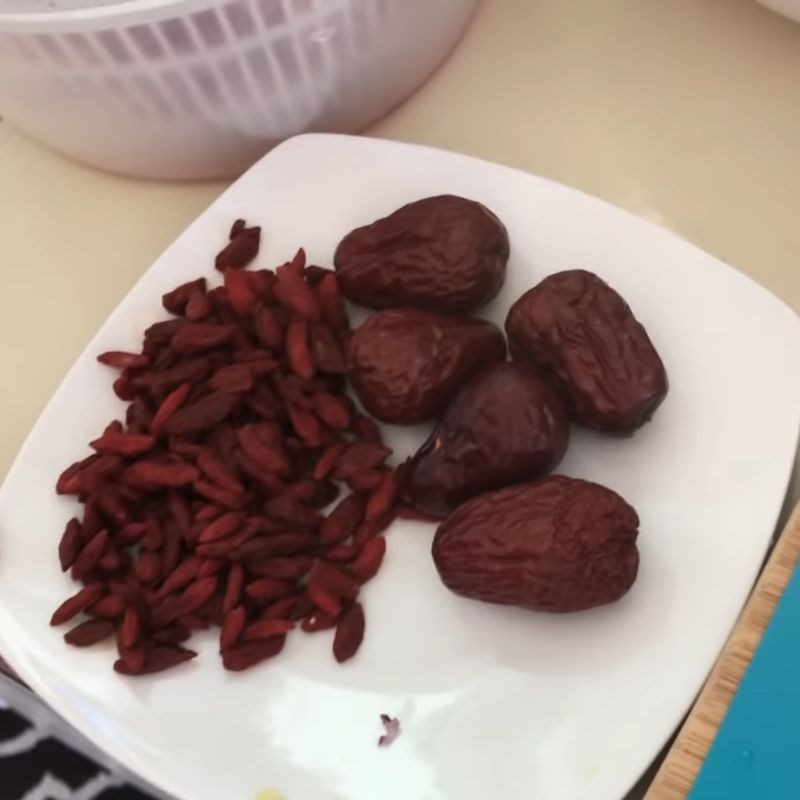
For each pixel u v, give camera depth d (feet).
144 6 0.81
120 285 1.01
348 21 0.88
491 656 0.77
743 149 0.94
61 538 0.86
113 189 1.04
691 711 0.71
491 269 0.83
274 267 0.93
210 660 0.81
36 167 1.06
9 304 1.02
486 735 0.75
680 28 0.98
